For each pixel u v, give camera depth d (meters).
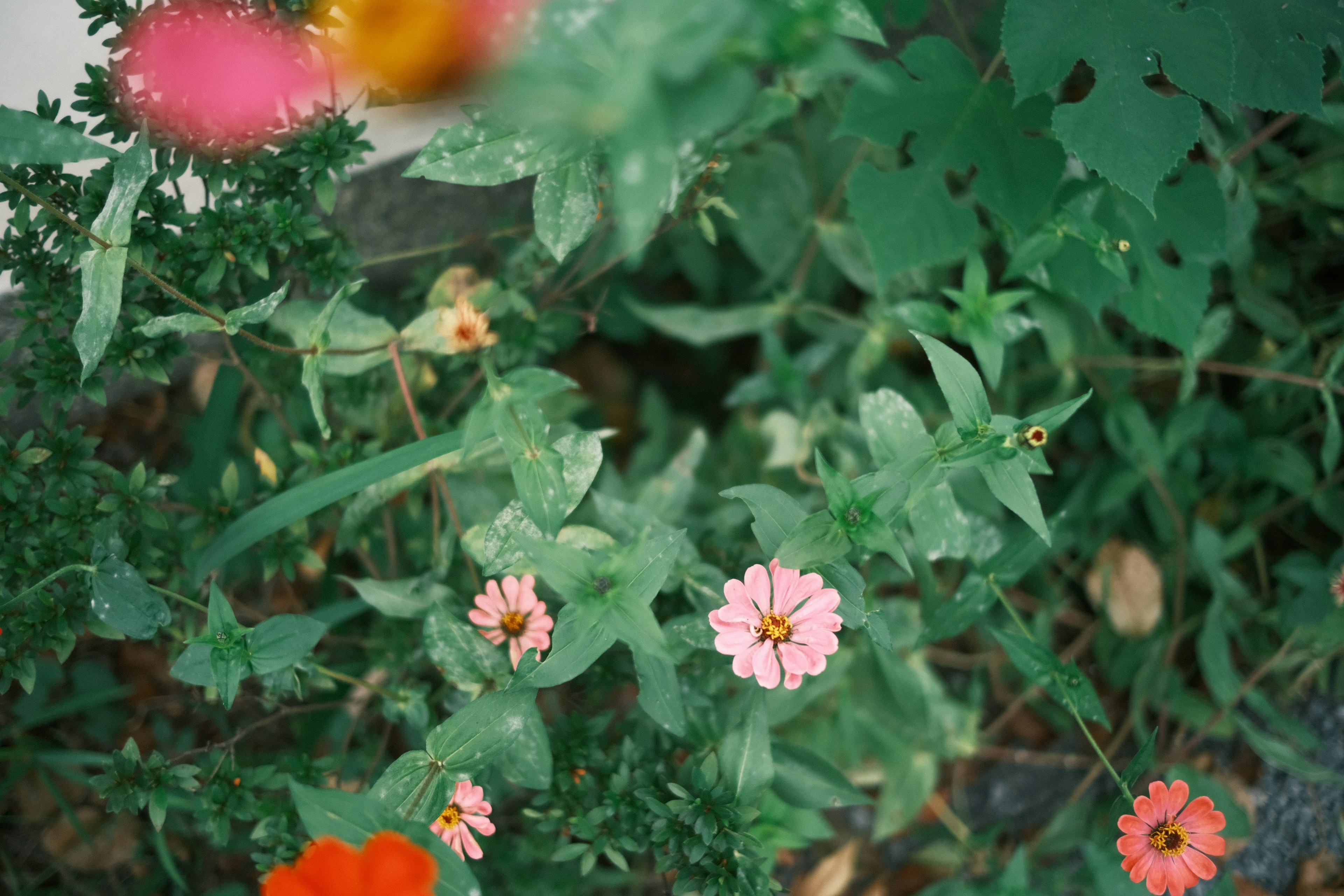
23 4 0.70
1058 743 0.84
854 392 0.82
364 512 0.70
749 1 0.46
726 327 0.84
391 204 0.80
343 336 0.68
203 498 0.70
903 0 0.73
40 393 0.69
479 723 0.58
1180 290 0.72
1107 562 0.83
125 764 0.63
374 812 0.55
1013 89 0.69
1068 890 0.79
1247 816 0.75
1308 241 0.84
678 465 0.76
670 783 0.62
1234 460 0.83
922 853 0.80
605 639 0.58
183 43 0.63
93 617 0.65
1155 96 0.63
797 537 0.58
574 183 0.62
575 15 0.48
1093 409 0.86
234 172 0.65
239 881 0.78
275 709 0.75
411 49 0.59
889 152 0.80
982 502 0.78
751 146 0.79
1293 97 0.66
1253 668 0.82
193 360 0.82
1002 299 0.69
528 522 0.62
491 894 0.74
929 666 0.85
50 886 0.77
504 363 0.75
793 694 0.72
